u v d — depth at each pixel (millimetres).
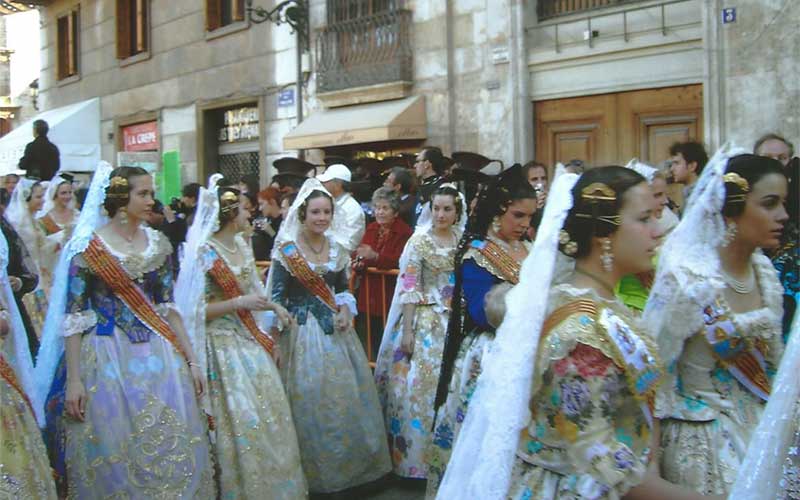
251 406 4941
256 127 16234
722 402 3051
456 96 12000
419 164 8273
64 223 8094
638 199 2559
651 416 2580
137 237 4727
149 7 18750
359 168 11227
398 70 12500
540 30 11156
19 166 10992
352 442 5441
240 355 5051
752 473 2342
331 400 5414
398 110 12234
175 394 4590
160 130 18656
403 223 7008
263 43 15500
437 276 5555
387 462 5637
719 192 3104
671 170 5988
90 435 4426
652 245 2576
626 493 2451
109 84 20578
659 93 10039
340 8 13727
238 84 16188
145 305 4637
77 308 4504
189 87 17625
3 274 4406
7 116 31391
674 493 2467
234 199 5199
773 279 3174
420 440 5531
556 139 11133
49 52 23562
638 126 10266
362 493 5582
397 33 12570
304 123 13945
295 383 5434
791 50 8672
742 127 9086
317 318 5504
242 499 4824
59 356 4668
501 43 11375
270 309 5117
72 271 4512
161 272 4758
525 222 4438
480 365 4480
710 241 3139
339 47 13703
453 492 2691
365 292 6910
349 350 5594
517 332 2531
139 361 4547
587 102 10750
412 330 5570
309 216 5461
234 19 16109
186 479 4512
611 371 2422
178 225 8492
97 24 20969
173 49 18047
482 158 9062
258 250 8430
